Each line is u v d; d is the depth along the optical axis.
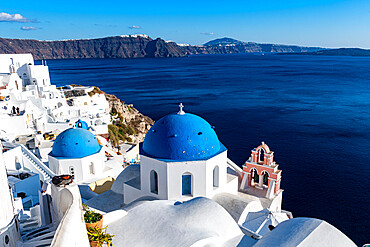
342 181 51.59
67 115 61.66
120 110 85.50
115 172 35.19
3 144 32.38
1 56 70.88
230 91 151.50
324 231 13.71
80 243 11.16
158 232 14.80
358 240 36.81
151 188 22.53
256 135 78.44
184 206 16.47
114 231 15.54
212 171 21.86
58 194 12.59
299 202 45.06
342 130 80.75
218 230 15.08
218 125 88.12
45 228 13.57
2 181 11.77
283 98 128.38
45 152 36.75
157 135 21.97
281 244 13.04
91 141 32.53
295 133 79.06
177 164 20.77
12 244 12.01
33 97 58.34
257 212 21.48
